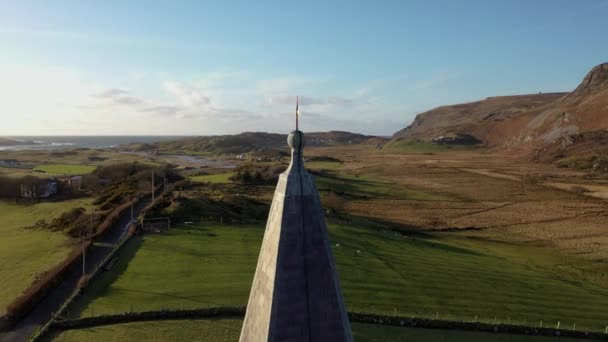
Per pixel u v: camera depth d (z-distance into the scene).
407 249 58.03
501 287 44.66
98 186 97.50
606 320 37.59
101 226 57.66
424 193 110.31
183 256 48.22
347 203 95.06
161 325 32.47
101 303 35.72
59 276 39.78
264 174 110.19
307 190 8.89
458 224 80.38
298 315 8.35
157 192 85.00
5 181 87.94
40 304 35.56
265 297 8.53
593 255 61.50
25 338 30.36
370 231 67.69
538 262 57.81
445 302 39.56
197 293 38.22
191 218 65.31
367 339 31.58
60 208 74.00
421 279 45.34
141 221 59.94
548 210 90.88
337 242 58.12
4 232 59.75
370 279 44.22
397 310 37.16
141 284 39.97
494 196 106.88
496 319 36.28
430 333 32.97
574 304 41.09
